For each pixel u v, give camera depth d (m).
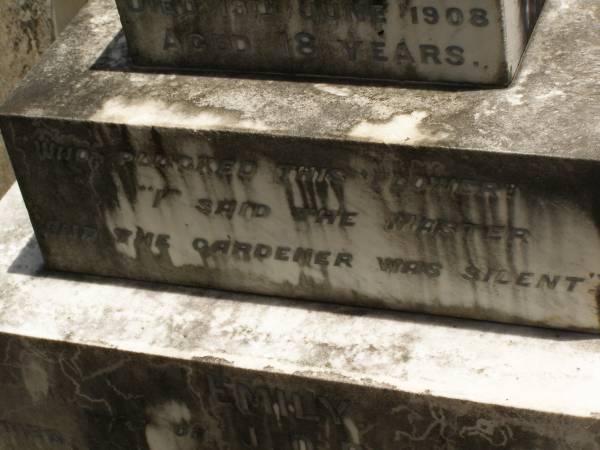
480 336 1.67
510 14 1.60
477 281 1.65
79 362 1.75
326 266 1.70
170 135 1.66
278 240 1.70
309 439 1.71
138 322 1.75
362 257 1.68
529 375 1.62
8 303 1.79
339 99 1.65
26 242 1.87
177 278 1.78
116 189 1.72
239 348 1.70
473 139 1.57
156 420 1.77
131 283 1.80
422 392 1.62
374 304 1.71
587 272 1.60
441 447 1.65
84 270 1.82
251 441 1.75
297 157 1.63
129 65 1.75
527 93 1.62
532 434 1.60
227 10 1.67
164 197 1.71
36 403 1.81
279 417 1.71
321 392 1.66
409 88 1.65
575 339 1.65
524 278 1.63
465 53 1.61
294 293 1.74
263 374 1.67
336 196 1.64
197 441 1.77
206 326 1.73
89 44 1.80
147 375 1.73
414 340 1.68
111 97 1.71
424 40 1.62
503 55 1.60
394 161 1.59
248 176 1.66
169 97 1.70
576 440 1.59
